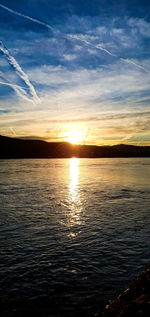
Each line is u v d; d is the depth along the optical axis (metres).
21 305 7.18
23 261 10.16
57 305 7.16
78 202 23.66
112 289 7.92
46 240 12.74
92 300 7.35
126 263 9.86
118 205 22.09
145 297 5.61
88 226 15.32
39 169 79.88
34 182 41.88
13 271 9.29
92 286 8.16
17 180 44.94
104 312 6.39
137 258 10.34
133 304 5.61
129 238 12.95
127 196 27.20
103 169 79.88
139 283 6.71
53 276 8.88
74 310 6.88
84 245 11.99
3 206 21.70
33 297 7.60
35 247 11.75
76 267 9.59
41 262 10.07
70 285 8.26
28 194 28.75
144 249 11.35
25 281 8.56
